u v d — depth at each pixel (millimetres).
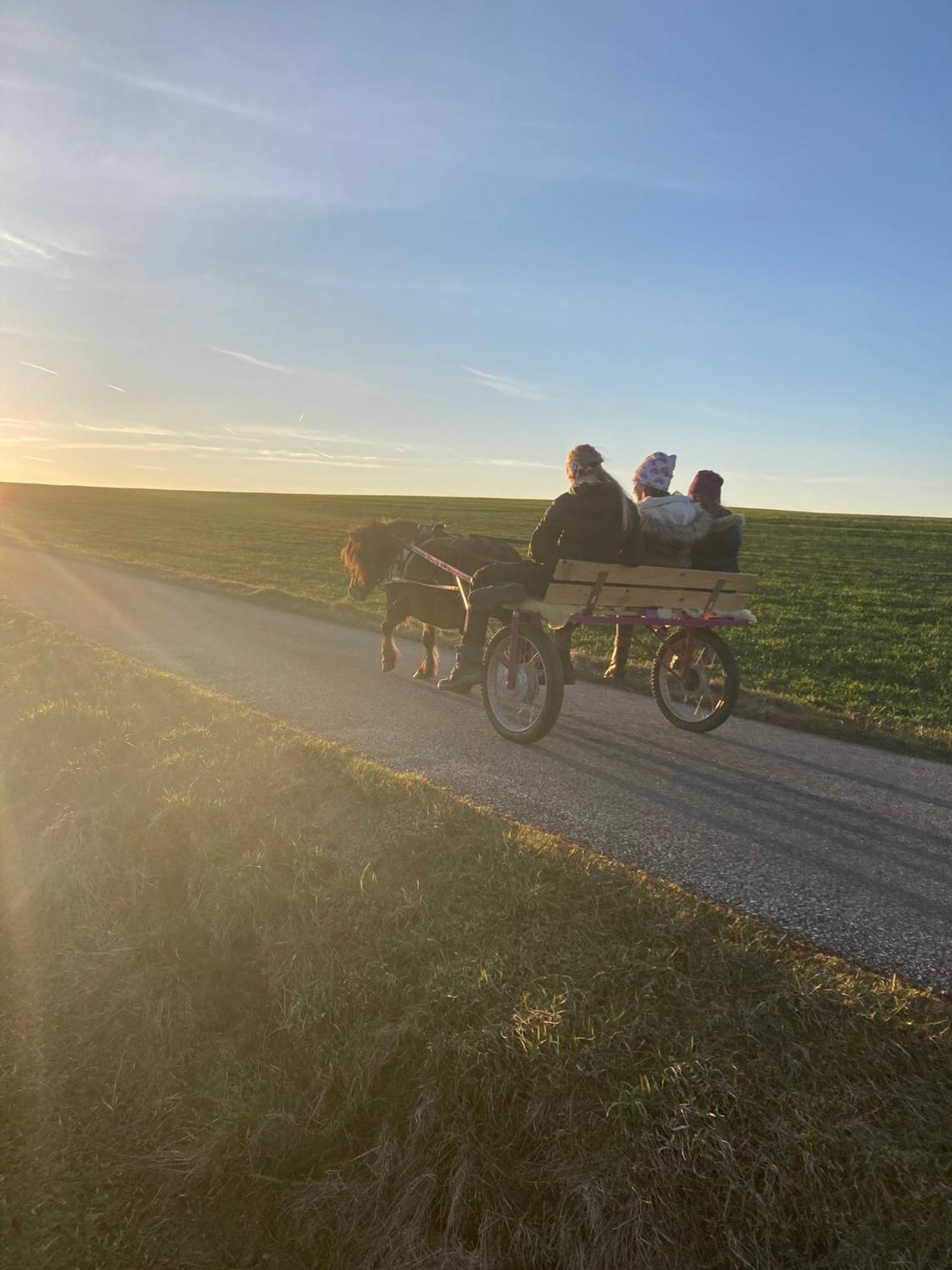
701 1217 2684
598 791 5633
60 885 4477
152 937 4109
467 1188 2898
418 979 3447
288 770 5262
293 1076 3393
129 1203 3207
